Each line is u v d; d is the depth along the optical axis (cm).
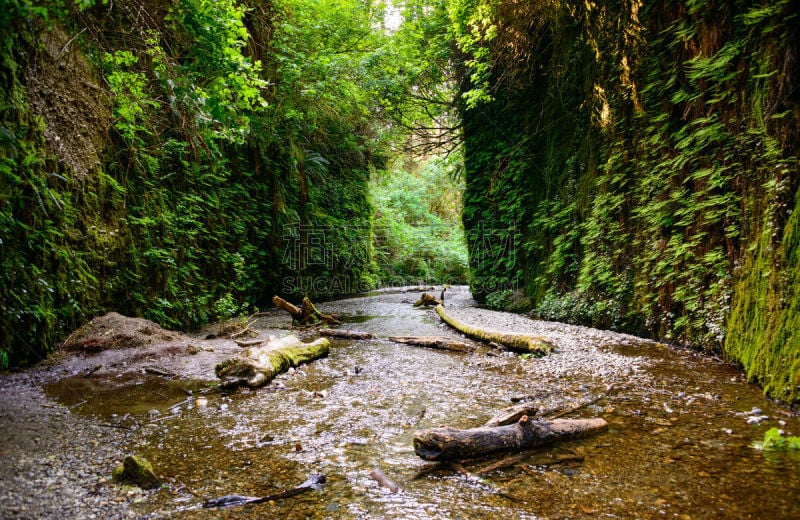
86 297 573
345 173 1764
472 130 1316
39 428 317
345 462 275
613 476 253
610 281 740
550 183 994
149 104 702
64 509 216
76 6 492
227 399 405
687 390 413
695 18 549
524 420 299
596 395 409
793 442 284
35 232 483
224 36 535
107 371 491
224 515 215
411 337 707
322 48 1230
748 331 452
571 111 918
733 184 500
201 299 827
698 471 255
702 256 546
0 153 434
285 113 1195
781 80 421
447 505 226
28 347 468
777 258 410
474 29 1062
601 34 780
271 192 1264
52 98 549
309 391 433
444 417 356
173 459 277
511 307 1084
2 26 277
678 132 595
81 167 585
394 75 1455
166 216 762
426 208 3111
